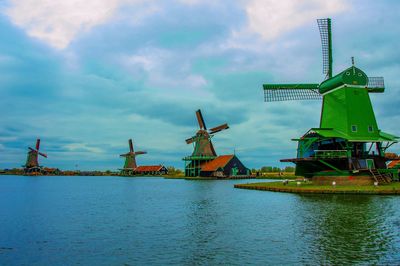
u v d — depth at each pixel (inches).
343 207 1034.1
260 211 1039.6
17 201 1563.7
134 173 6348.4
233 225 831.7
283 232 732.0
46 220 971.9
